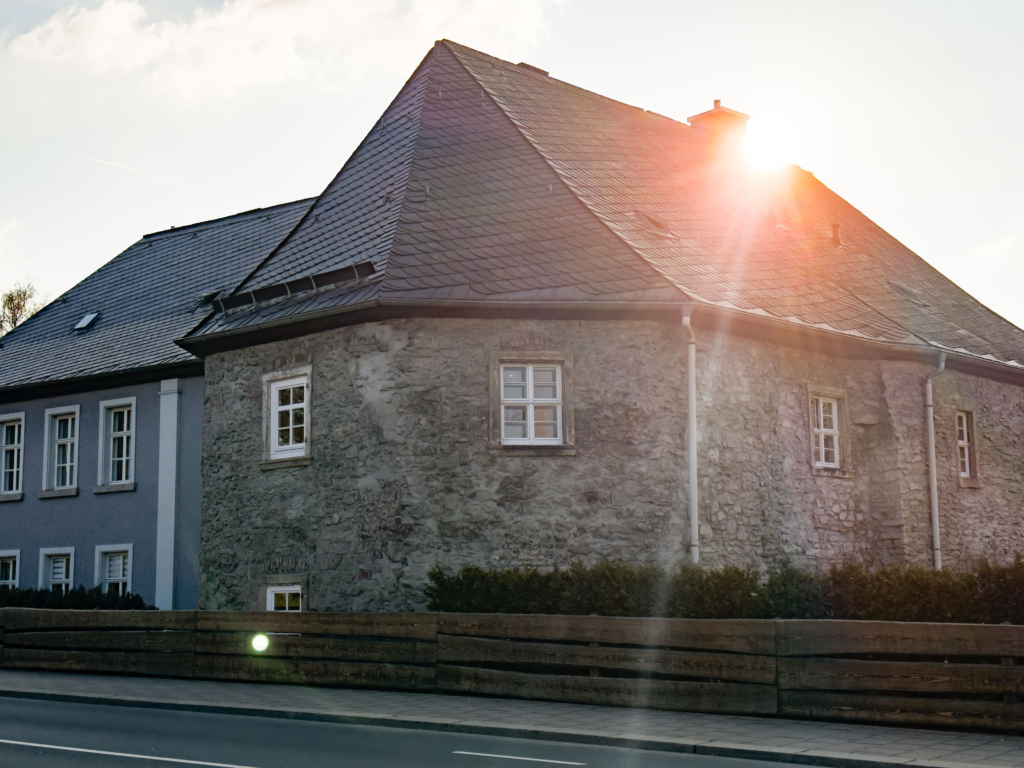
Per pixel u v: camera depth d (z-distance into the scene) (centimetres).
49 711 1202
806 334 1756
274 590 1698
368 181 1903
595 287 1611
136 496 2097
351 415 1630
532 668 1233
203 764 835
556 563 1544
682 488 1589
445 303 1567
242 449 1770
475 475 1572
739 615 1222
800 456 1769
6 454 2342
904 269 2489
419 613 1305
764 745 932
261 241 2448
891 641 1052
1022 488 2161
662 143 2336
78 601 1850
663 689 1148
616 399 1595
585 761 876
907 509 1850
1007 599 1188
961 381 2033
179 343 1841
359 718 1103
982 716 993
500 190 1795
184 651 1481
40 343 2478
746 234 2075
